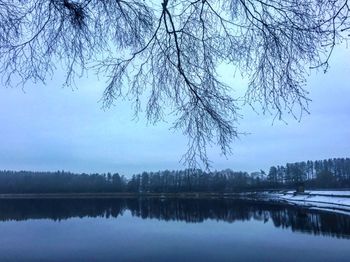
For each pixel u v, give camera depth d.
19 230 66.88
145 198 145.75
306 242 48.28
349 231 56.00
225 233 57.41
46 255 46.50
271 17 5.90
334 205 99.12
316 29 5.55
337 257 40.38
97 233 62.22
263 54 6.09
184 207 105.38
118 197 151.12
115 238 56.72
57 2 5.93
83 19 6.11
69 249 49.62
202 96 6.79
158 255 44.50
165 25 6.46
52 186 150.12
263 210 91.75
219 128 6.85
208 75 6.69
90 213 95.62
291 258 40.53
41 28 6.07
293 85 6.04
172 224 69.94
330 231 56.53
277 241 49.62
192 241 51.78
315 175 158.50
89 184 152.75
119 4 6.25
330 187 154.12
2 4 5.89
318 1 5.42
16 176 148.25
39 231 65.56
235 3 6.06
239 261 40.12
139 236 57.69
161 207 107.44
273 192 156.75
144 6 6.35
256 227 62.59
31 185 148.38
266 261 39.81
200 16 6.35
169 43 6.61
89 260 43.62
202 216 82.19
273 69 6.08
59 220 81.88
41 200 134.88
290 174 160.12
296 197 129.62
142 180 147.12
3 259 44.69
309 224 64.69
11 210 102.94
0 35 5.98
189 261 41.09
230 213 86.81
